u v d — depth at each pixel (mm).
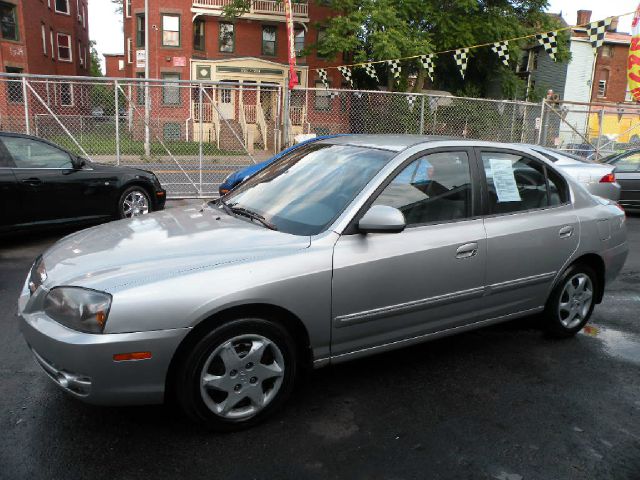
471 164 4016
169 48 29703
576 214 4496
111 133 13016
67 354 2805
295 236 3377
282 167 4285
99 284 2865
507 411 3490
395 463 2924
